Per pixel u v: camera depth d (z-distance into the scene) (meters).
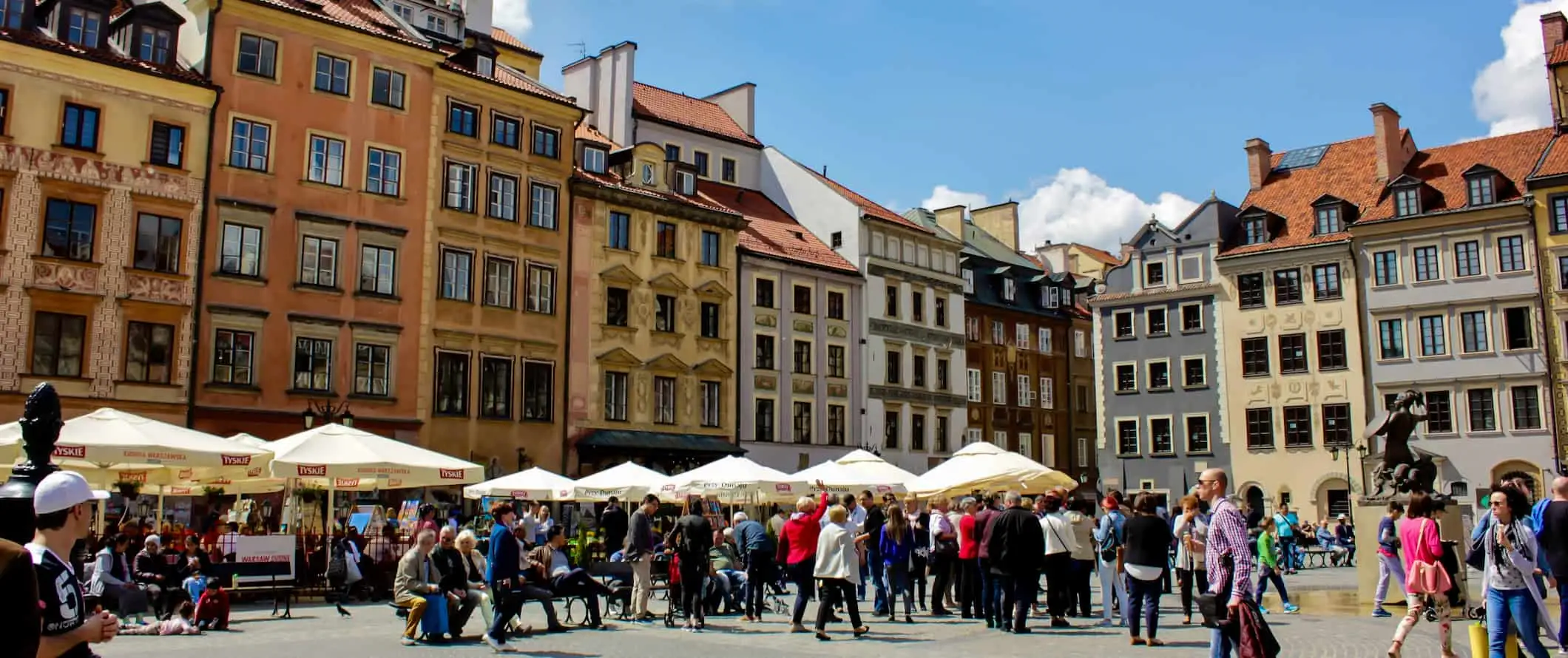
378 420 38.31
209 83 35.66
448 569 17.52
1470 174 52.03
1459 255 51.78
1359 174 57.75
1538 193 50.00
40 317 32.22
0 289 31.39
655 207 48.00
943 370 60.75
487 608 17.31
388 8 43.59
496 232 42.62
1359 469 52.94
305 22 38.06
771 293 52.41
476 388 41.25
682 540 19.22
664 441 46.34
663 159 49.53
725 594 21.97
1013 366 66.50
